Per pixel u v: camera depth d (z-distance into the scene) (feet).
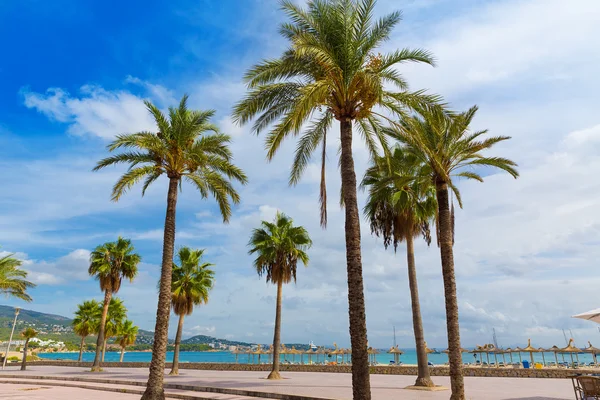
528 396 49.49
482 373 91.61
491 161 53.67
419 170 67.21
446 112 43.16
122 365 139.64
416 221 70.49
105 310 121.90
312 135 50.29
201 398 52.85
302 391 55.67
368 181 73.72
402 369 104.32
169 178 58.75
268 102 45.01
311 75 43.68
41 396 57.88
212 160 60.49
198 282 106.32
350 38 40.81
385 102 42.50
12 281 112.57
